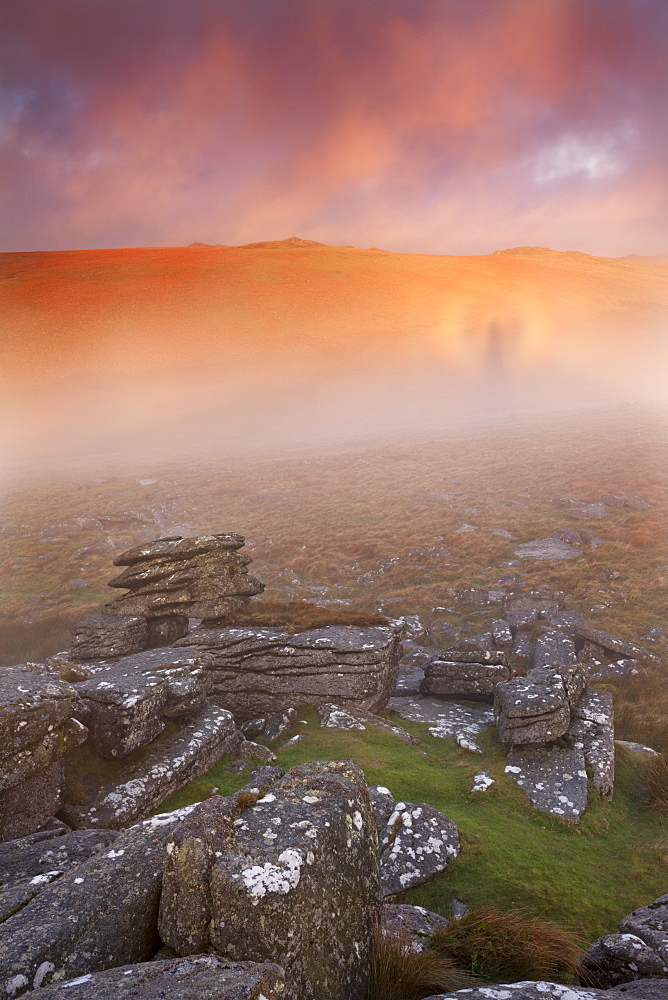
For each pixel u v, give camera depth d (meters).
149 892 4.61
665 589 23.61
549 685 11.88
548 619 21.20
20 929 4.23
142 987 3.40
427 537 33.56
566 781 10.16
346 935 4.55
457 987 4.68
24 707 7.89
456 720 13.72
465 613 23.73
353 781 5.65
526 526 33.47
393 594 26.50
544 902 7.05
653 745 13.23
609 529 30.86
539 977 5.11
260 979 3.44
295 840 4.59
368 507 41.97
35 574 35.25
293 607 17.53
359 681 13.62
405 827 8.07
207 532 40.56
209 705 11.52
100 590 31.70
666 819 9.50
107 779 9.09
